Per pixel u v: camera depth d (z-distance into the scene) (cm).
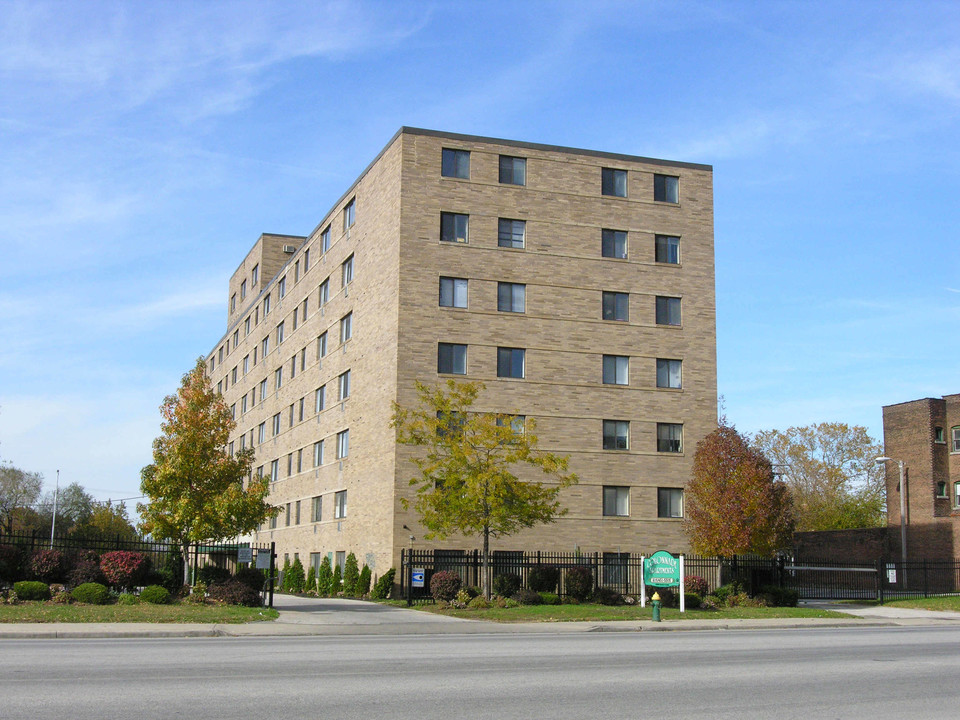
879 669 1638
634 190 4622
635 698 1263
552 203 4466
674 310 4591
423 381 4144
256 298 7169
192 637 2197
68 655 1677
